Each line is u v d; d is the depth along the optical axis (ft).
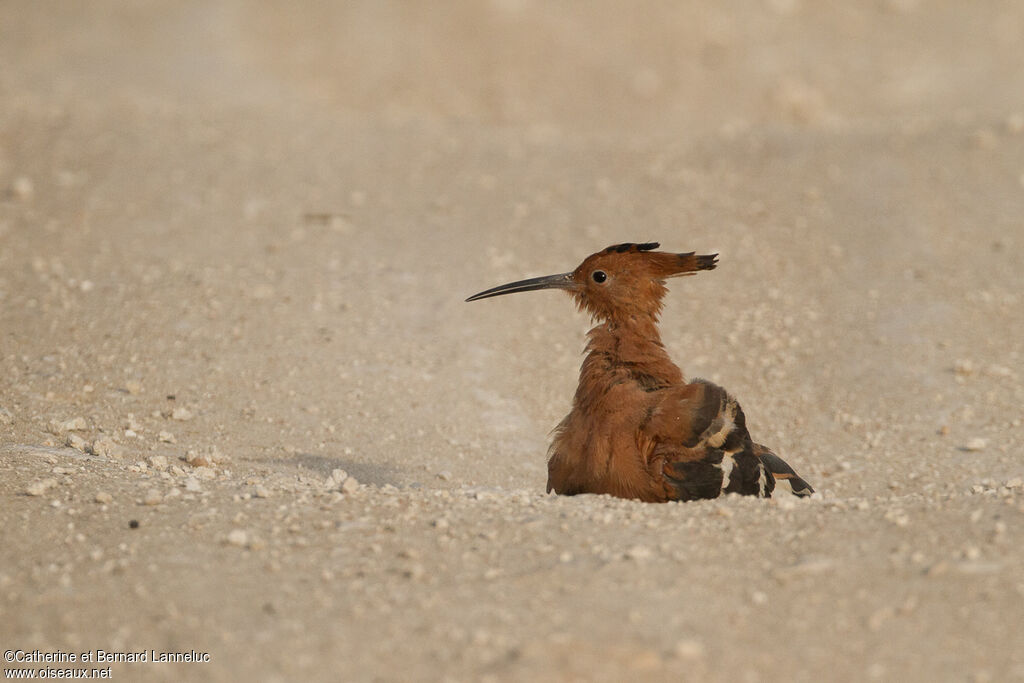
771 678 27.09
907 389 64.23
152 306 70.03
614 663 27.32
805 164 95.20
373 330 69.15
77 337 65.41
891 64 158.71
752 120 142.82
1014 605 30.19
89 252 78.54
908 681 27.07
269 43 152.87
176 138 102.89
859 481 54.65
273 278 75.51
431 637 29.04
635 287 43.57
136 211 86.38
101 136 101.81
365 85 145.79
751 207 88.07
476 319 71.56
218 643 28.94
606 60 161.07
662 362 43.19
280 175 95.40
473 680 26.76
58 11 153.07
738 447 40.68
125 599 31.42
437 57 158.20
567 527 36.52
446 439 57.72
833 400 64.23
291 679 27.20
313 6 165.99
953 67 156.25
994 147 94.07
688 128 140.36
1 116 106.01
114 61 135.54
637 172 96.84
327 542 35.83
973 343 68.13
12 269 74.84
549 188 93.61
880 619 29.84
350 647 28.63
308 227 84.89
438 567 33.68
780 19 173.88
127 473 44.86
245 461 51.57
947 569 32.09
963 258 77.77
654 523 36.68
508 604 30.86
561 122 143.84
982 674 27.25
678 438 40.19
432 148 104.99
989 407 61.82
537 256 80.23
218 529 36.86
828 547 34.22
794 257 80.38
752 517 37.14
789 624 29.71
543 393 64.59
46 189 89.66
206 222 84.99
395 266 78.33
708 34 168.45
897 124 105.70
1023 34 165.27
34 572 33.14
